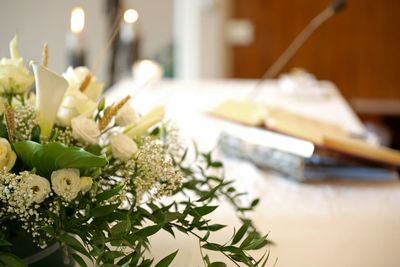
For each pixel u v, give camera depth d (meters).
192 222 0.95
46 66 0.98
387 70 4.72
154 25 4.79
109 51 2.79
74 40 2.54
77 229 0.89
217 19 4.57
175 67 4.69
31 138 0.91
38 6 4.52
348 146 1.48
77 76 1.02
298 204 1.39
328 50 4.71
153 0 4.72
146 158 0.96
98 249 0.85
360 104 4.82
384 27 4.63
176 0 4.70
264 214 1.33
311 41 4.69
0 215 0.87
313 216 1.32
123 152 0.95
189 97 2.74
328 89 2.98
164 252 1.16
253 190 1.46
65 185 0.87
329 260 1.24
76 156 0.85
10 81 0.95
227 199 1.21
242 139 1.58
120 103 0.97
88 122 0.93
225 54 4.78
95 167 0.89
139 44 3.00
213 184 1.40
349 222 1.30
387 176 1.57
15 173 0.89
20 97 0.98
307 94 2.80
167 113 2.36
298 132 1.53
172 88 2.95
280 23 4.69
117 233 0.86
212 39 4.60
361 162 1.54
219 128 2.06
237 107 1.81
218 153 1.75
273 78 4.77
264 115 1.67
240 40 4.75
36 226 0.88
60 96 0.93
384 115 4.82
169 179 0.96
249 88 3.07
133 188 0.97
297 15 4.66
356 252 1.26
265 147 1.58
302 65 4.76
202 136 1.99
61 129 0.96
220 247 0.93
